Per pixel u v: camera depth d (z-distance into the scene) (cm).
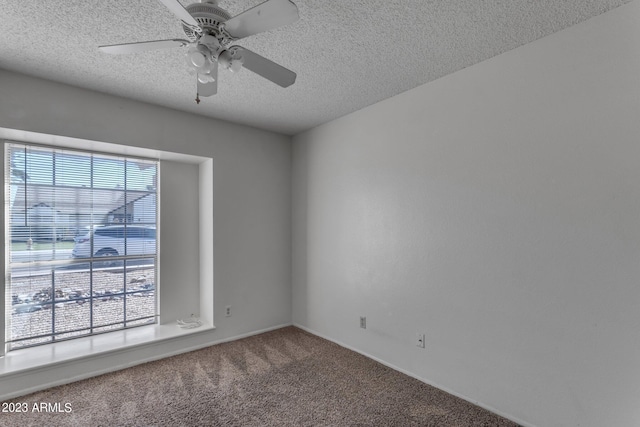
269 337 339
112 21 171
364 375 255
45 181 267
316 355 293
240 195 342
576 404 172
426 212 246
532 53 191
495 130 207
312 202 355
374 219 286
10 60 211
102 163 295
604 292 165
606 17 165
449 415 202
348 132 312
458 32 182
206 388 235
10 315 251
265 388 235
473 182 218
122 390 232
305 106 293
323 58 211
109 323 299
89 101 255
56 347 262
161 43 140
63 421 196
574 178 175
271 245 366
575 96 175
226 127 332
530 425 189
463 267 223
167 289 329
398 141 267
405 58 211
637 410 154
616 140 162
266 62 156
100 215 295
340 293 319
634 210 156
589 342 169
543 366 185
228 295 331
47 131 237
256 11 119
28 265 259
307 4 158
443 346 233
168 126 294
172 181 334
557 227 180
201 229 346
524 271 193
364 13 166
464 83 224
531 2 158
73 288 280
